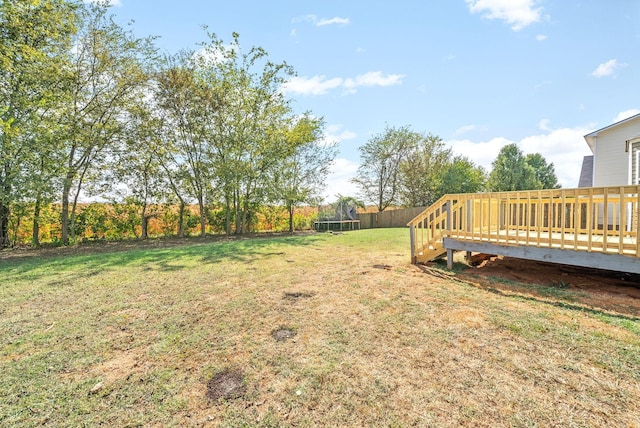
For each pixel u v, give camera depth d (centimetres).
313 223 1844
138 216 1261
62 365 238
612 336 269
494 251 493
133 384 213
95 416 180
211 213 1469
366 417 176
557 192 424
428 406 184
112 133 1106
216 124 1298
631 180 759
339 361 239
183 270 581
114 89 1091
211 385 211
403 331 290
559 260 421
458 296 393
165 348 266
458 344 262
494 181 2172
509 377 212
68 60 959
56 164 927
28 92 867
